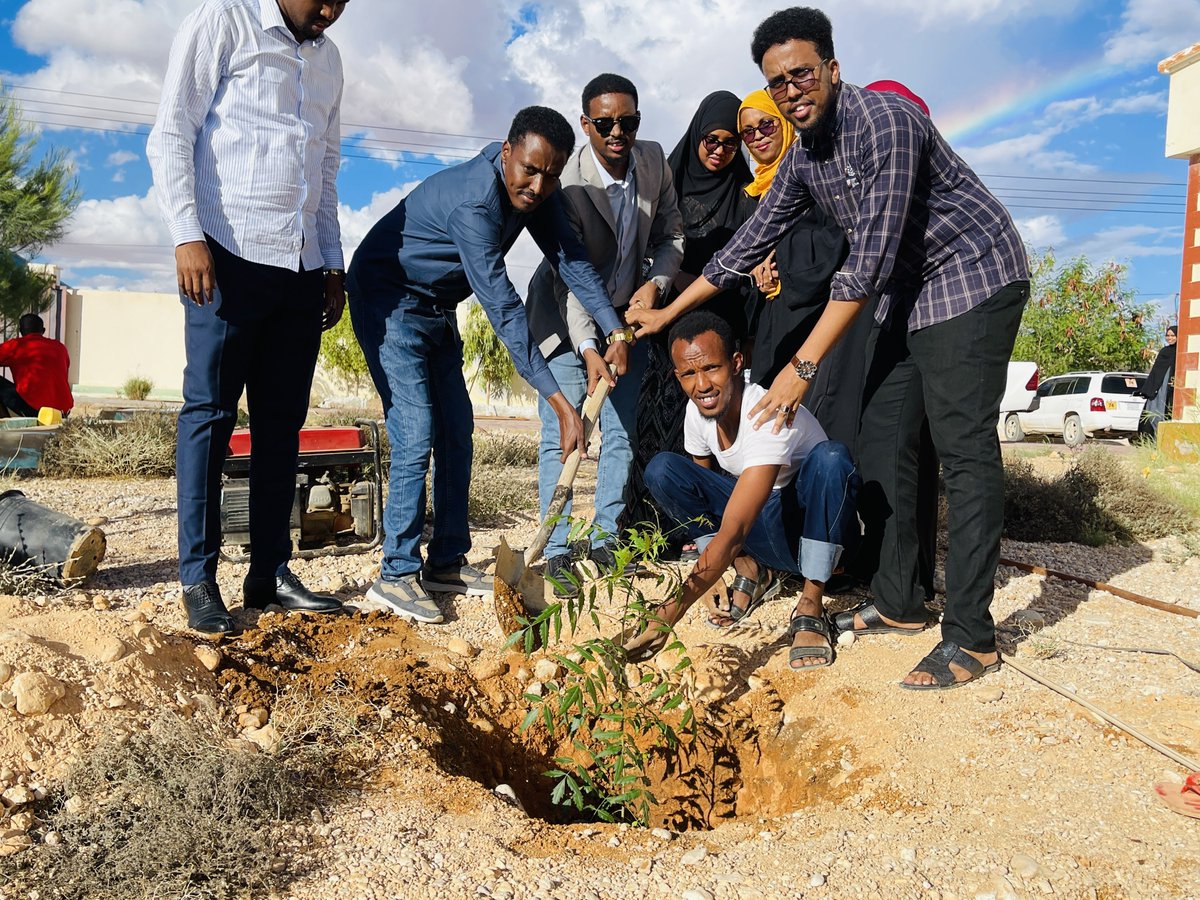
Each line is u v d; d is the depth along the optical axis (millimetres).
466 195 3582
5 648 2572
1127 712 3000
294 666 3244
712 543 3154
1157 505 6207
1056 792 2547
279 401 3592
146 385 28500
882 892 2133
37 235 13906
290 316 3479
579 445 3494
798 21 2994
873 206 2973
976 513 3172
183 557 3391
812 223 4152
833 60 3057
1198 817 2383
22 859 2092
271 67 3260
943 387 3195
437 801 2559
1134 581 4727
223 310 3268
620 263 4363
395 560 3895
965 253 3135
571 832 2510
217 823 2217
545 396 3551
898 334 3520
